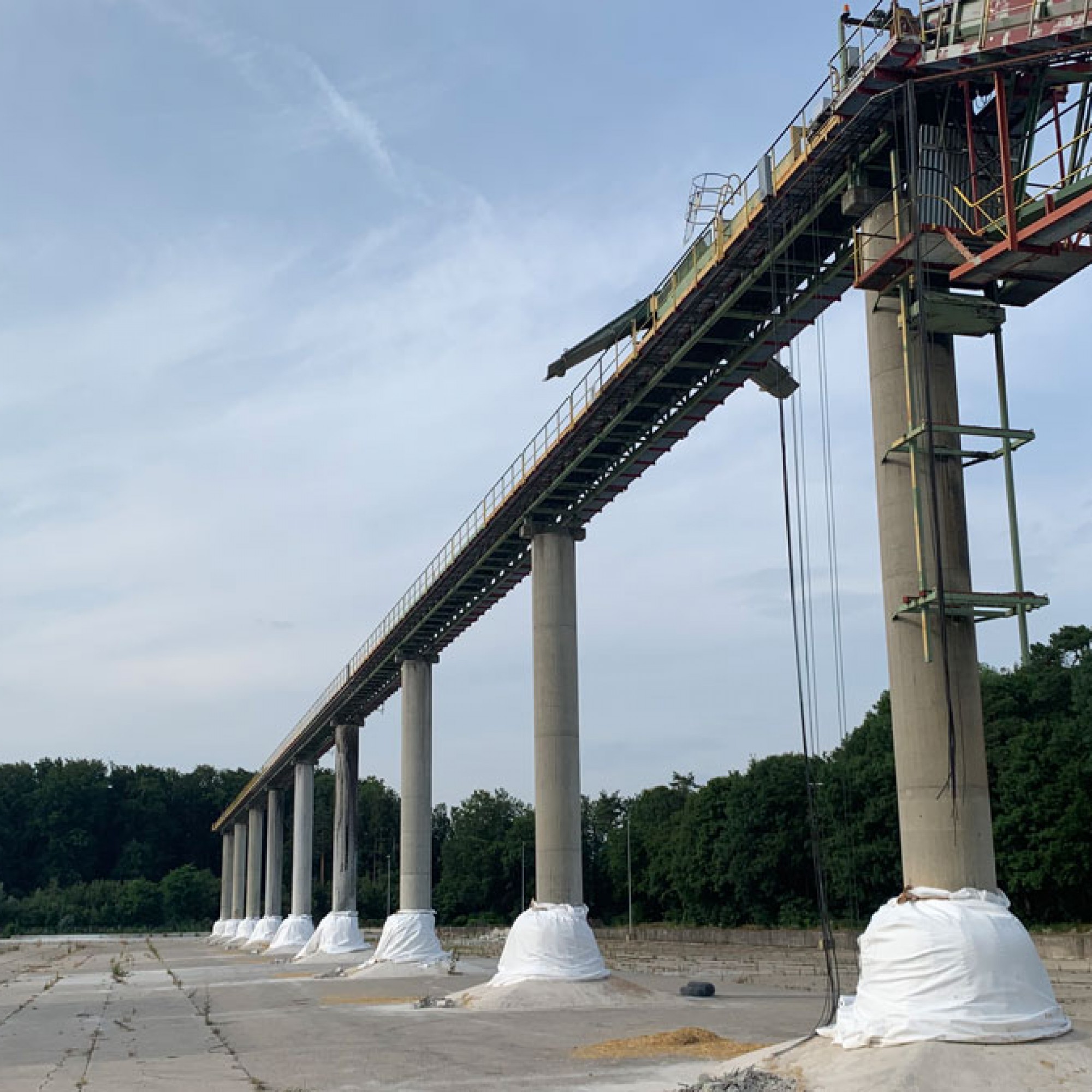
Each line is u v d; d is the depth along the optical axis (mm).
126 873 183625
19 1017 43188
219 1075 25828
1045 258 22938
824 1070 20078
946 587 23359
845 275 31172
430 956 58906
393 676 71938
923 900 21719
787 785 93562
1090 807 65812
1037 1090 17969
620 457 42875
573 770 44031
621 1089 21953
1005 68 22891
